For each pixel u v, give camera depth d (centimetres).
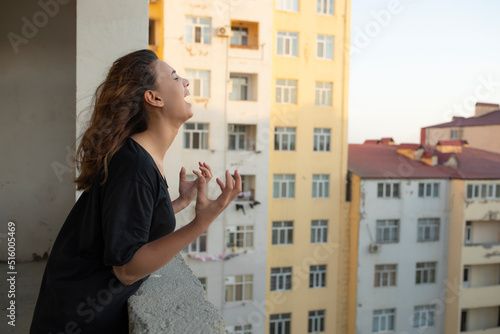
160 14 1933
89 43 232
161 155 120
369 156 2470
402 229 2206
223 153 1934
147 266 98
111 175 103
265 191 1977
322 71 2133
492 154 2730
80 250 110
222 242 1930
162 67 116
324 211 2153
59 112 352
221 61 1942
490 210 2264
